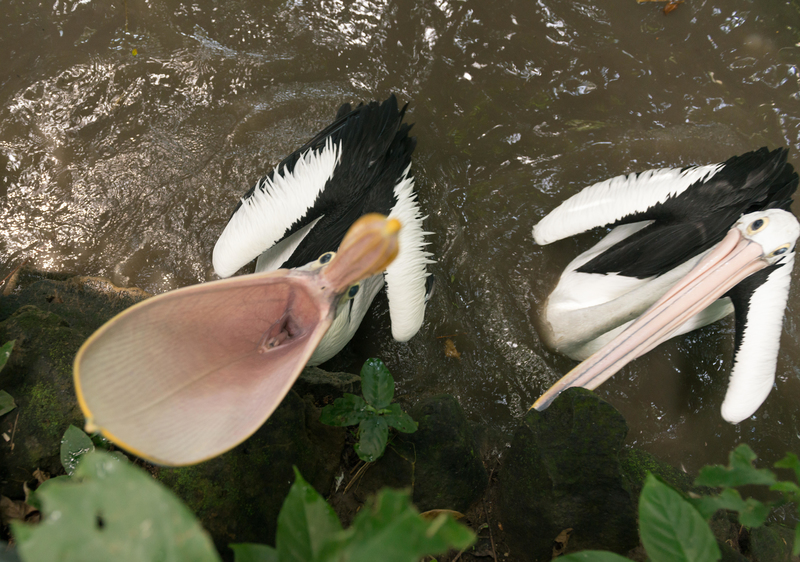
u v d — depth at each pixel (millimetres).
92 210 1295
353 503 972
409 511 435
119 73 1403
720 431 1255
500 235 1387
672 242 1155
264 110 1432
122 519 406
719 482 666
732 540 1009
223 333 754
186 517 409
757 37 1564
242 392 706
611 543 922
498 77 1525
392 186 1139
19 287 1196
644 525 626
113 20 1443
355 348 1237
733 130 1521
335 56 1499
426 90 1503
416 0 1523
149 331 675
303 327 798
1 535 763
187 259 1286
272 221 1124
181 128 1396
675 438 1245
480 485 990
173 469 812
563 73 1539
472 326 1299
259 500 848
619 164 1476
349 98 1468
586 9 1565
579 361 1298
